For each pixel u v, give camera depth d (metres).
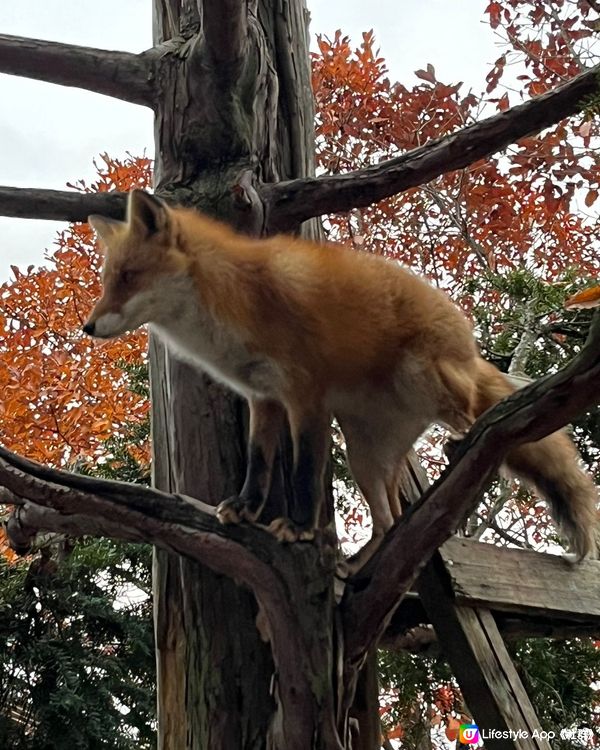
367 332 4.30
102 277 4.19
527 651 5.88
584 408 3.06
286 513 3.90
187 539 3.43
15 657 5.95
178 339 4.14
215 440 4.20
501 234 8.69
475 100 8.66
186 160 4.68
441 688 6.70
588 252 8.75
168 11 5.37
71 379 8.88
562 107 4.48
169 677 3.97
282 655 3.34
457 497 3.29
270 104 4.94
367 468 4.62
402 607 4.77
